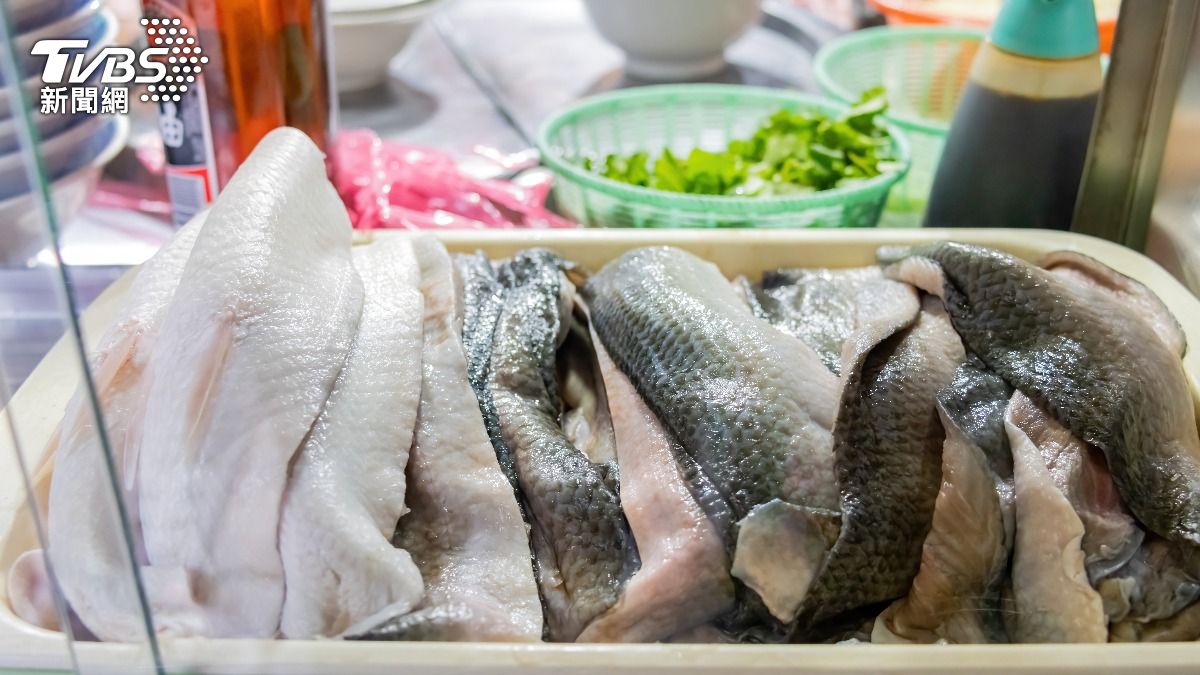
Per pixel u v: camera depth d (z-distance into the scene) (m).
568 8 1.33
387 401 0.63
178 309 0.60
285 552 0.58
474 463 0.64
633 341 0.69
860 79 1.08
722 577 0.61
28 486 0.56
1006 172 0.83
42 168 0.50
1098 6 0.99
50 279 0.53
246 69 0.77
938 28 1.07
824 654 0.57
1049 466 0.64
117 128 0.74
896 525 0.62
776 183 0.91
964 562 0.62
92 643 0.57
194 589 0.58
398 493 0.61
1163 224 0.81
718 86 1.04
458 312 0.71
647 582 0.60
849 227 0.87
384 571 0.57
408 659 0.57
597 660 0.57
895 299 0.72
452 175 0.93
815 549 0.60
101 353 0.62
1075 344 0.66
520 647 0.57
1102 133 0.81
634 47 1.14
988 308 0.69
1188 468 0.64
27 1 0.66
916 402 0.65
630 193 0.85
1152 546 0.62
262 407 0.58
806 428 0.64
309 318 0.62
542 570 0.63
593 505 0.63
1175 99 0.79
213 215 0.64
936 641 0.61
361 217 0.86
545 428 0.67
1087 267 0.74
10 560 0.62
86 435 0.60
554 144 0.97
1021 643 0.61
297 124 0.81
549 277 0.74
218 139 0.78
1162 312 0.71
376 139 0.96
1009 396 0.66
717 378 0.66
